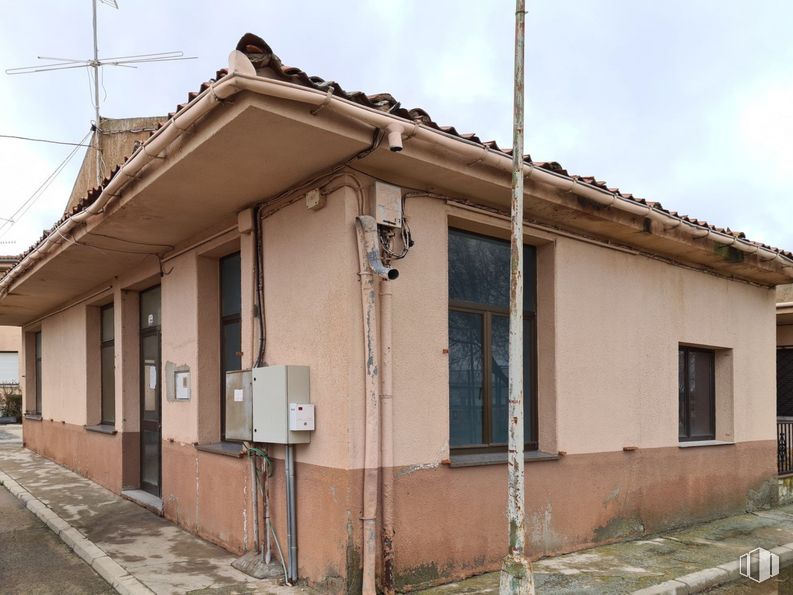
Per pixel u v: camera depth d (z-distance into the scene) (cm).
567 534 615
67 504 809
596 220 624
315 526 485
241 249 591
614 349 684
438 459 514
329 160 470
